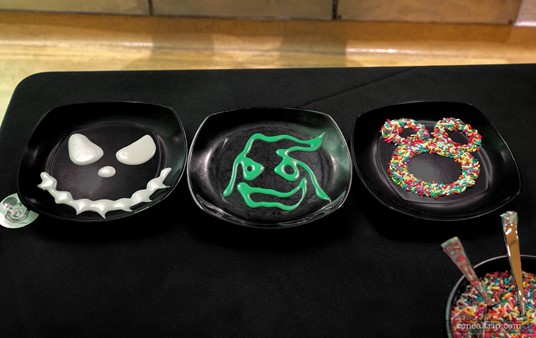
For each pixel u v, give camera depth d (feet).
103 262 2.96
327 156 3.40
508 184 3.20
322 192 3.22
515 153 3.53
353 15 6.50
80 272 2.92
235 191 3.22
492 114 3.77
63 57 6.52
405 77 4.00
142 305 2.80
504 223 2.65
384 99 3.84
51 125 3.50
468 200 3.22
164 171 3.32
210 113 3.73
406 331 2.70
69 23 6.56
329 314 2.77
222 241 3.05
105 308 2.78
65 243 3.03
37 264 2.94
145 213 3.11
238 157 3.39
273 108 3.52
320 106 3.79
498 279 2.69
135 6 6.43
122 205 3.15
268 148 3.43
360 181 3.16
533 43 6.58
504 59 6.56
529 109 3.81
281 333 2.70
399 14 6.46
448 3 6.31
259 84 3.93
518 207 3.20
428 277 2.90
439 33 6.59
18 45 6.59
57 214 3.07
